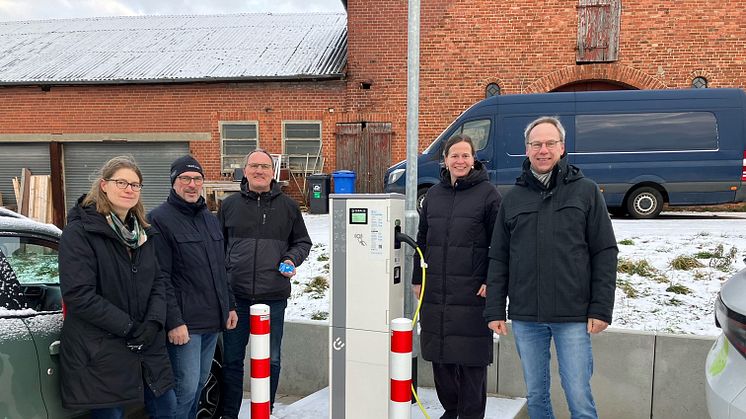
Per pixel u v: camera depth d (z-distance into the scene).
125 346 2.59
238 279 3.60
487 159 10.09
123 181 2.56
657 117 9.66
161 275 2.85
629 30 12.20
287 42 15.68
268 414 3.10
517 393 4.18
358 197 3.19
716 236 6.88
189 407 3.15
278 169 13.31
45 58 15.64
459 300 3.22
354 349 3.26
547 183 2.89
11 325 2.49
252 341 3.07
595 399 4.05
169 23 18.25
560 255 2.79
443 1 12.73
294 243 3.80
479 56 12.68
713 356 2.41
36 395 2.51
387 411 3.21
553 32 12.43
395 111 13.14
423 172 10.26
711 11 11.88
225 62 14.50
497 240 3.02
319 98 13.49
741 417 2.04
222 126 13.87
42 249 2.90
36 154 14.80
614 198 9.87
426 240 3.40
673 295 4.91
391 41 13.02
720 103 9.54
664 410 3.90
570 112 9.85
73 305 2.44
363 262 3.20
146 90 14.02
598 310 2.74
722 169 9.52
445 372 3.42
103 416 2.71
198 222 3.21
